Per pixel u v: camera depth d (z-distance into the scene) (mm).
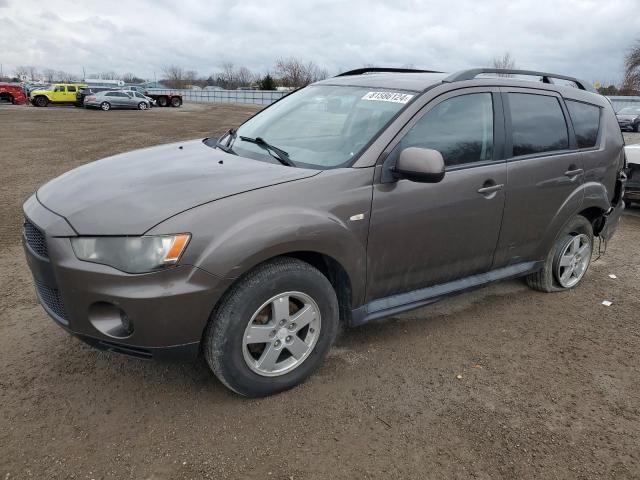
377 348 3619
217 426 2754
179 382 3109
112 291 2525
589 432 2873
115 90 38031
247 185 2854
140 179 3002
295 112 3924
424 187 3352
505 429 2855
